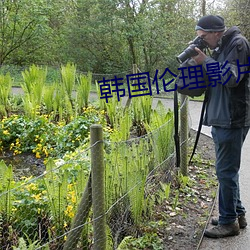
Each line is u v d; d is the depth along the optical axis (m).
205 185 4.55
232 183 3.19
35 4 14.84
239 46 2.83
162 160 4.19
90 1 15.76
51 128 5.72
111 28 15.71
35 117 6.25
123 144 3.40
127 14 15.58
